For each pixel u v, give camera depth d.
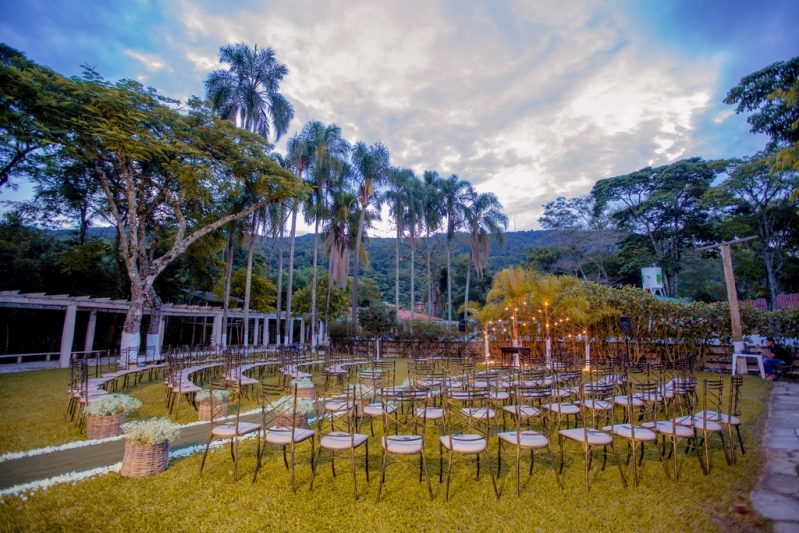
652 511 3.42
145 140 13.12
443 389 6.02
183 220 16.06
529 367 8.80
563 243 37.66
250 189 18.52
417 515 3.39
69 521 3.32
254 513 3.44
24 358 21.31
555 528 3.17
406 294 52.47
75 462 4.69
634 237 35.50
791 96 4.57
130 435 4.27
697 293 36.22
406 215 26.88
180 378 7.58
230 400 8.40
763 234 25.53
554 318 14.86
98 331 25.47
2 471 4.42
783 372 11.24
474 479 4.14
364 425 6.11
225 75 20.34
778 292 31.25
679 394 6.42
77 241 23.67
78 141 13.14
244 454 4.90
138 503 3.64
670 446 5.03
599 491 3.83
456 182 28.52
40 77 11.95
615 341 14.34
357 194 24.78
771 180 23.52
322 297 29.75
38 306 14.63
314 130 22.31
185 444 5.41
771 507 3.46
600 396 5.92
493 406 6.50
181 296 28.92
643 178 32.66
